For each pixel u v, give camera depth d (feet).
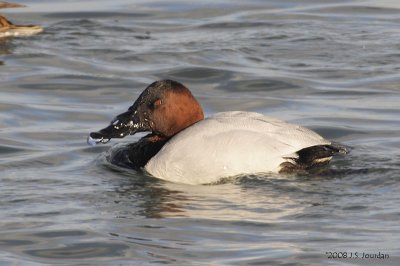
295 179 41.68
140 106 44.29
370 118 52.75
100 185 42.63
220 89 58.54
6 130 51.44
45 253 35.70
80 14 73.10
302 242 35.86
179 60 63.05
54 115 54.08
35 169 45.29
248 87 58.65
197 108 44.45
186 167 42.14
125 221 38.27
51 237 36.94
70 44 66.33
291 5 75.51
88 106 55.72
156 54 64.18
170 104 44.06
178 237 36.70
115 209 39.60
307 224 37.42
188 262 34.53
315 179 41.68
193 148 42.14
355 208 38.75
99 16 72.79
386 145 47.67
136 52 64.64
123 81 59.57
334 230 36.81
